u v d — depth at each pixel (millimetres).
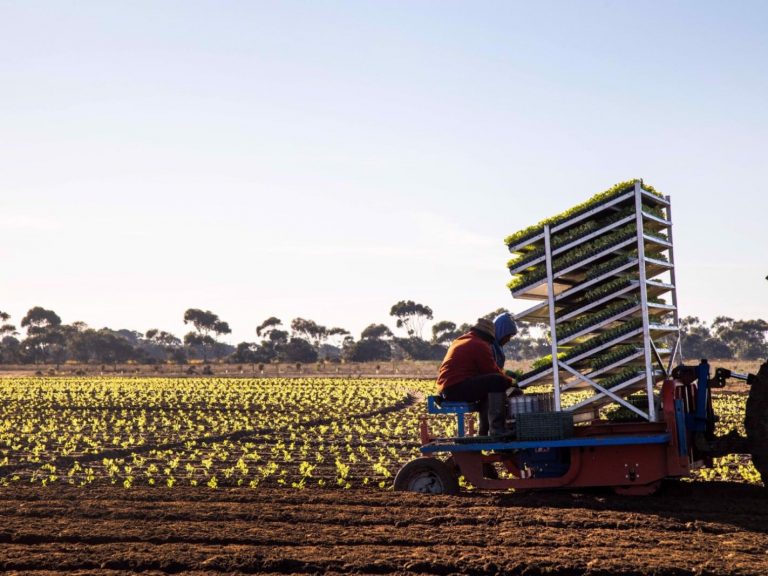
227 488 12461
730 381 44969
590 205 11133
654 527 9195
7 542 8727
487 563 7602
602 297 11062
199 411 29984
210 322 157875
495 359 11539
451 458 11867
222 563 7715
